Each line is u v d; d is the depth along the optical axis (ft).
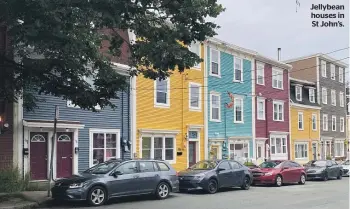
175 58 42.80
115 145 75.00
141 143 79.15
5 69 47.67
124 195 49.49
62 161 65.92
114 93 49.65
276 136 121.90
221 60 101.14
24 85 50.29
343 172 114.32
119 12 38.88
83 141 69.21
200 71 94.32
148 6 42.98
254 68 113.60
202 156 93.35
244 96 108.68
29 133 61.62
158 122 83.05
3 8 36.65
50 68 46.88
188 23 43.06
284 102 126.93
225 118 101.24
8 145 58.54
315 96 148.66
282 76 127.13
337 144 158.20
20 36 38.81
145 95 80.53
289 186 77.25
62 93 48.32
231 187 68.74
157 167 54.39
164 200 52.60
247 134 108.88
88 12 36.60
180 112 88.48
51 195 49.11
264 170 76.74
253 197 56.90
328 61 156.56
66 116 66.69
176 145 86.99
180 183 61.46
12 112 59.26
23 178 57.11
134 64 50.49
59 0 35.19
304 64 152.76
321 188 72.84
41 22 35.42
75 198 45.62
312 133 142.72
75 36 41.24
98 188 47.11
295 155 132.77
